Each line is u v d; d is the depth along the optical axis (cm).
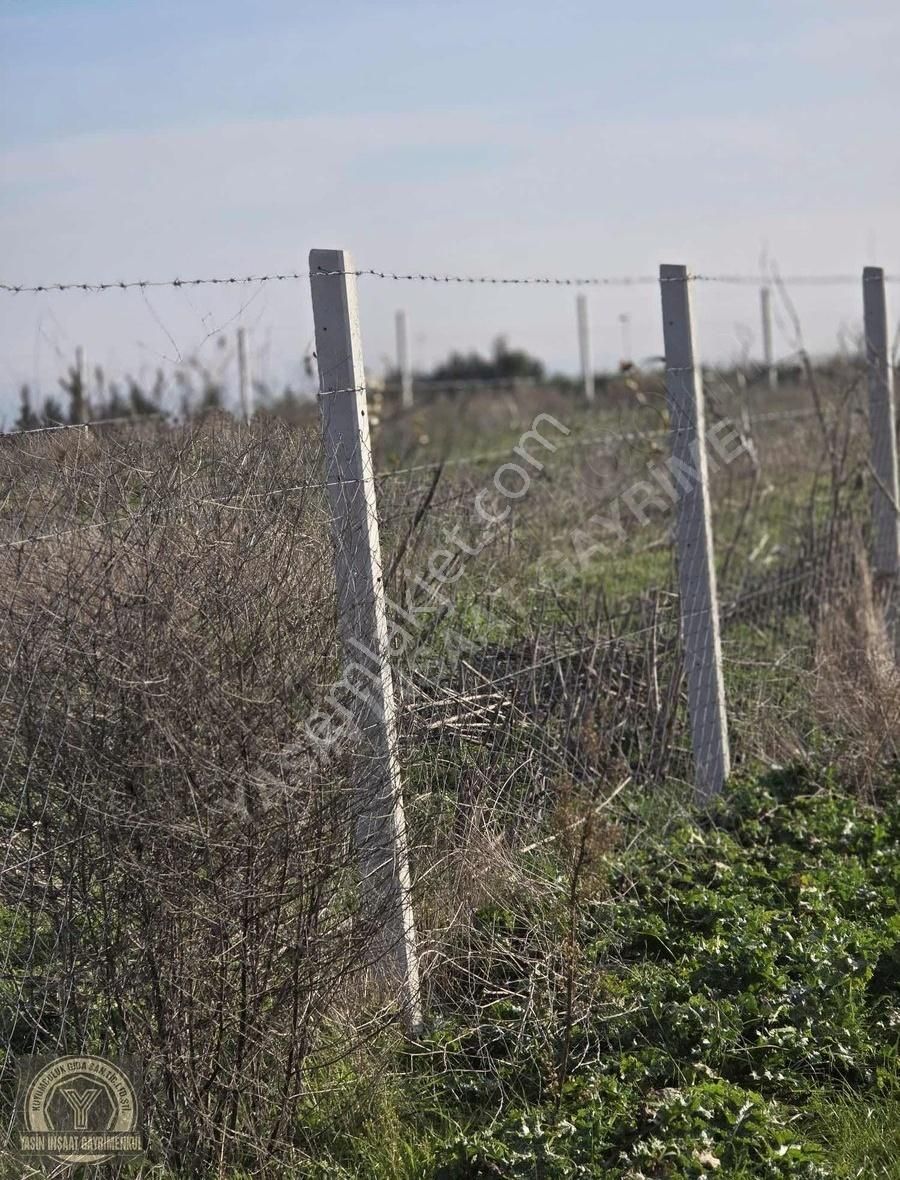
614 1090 888
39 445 877
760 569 1938
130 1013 809
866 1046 963
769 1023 977
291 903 833
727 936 1073
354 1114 885
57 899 805
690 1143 830
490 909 1056
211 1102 825
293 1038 839
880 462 1802
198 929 798
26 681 781
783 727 1522
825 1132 889
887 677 1527
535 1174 805
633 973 1038
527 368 7694
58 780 788
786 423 2578
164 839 778
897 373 2058
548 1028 959
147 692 761
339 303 915
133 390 1647
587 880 1034
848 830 1298
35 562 792
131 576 786
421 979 989
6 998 838
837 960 1021
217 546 809
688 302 1363
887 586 1788
